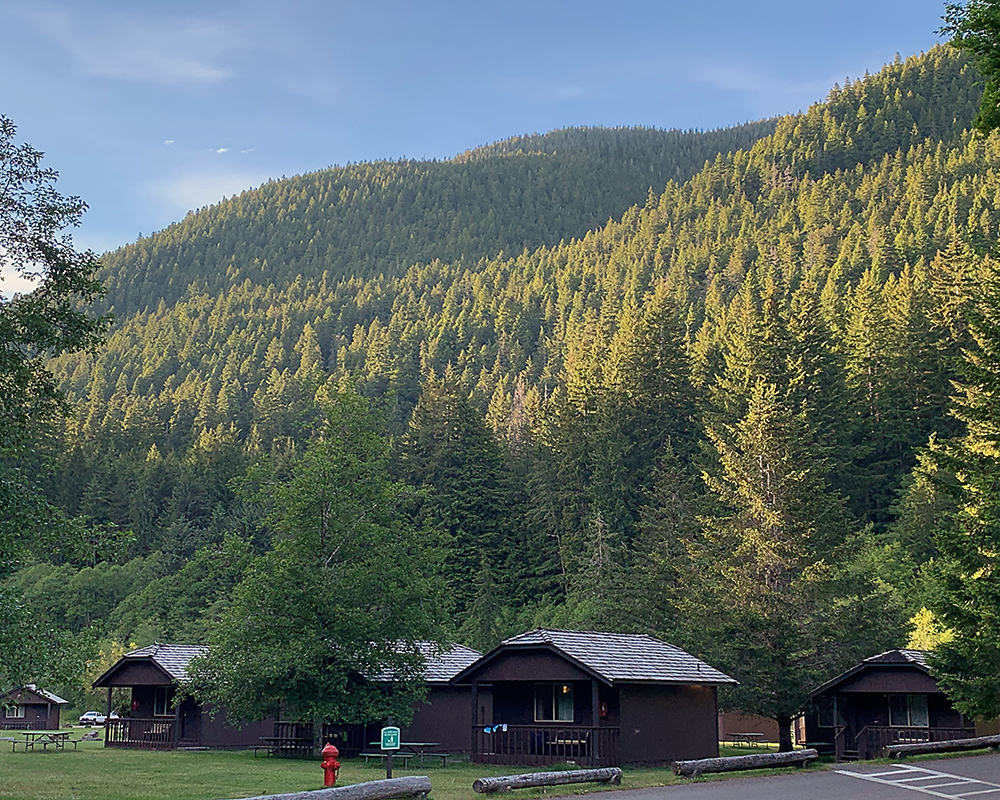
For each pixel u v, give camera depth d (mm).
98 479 96625
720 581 46406
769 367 70438
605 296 170500
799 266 142375
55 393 21828
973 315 29531
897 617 40156
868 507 66500
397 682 33375
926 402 69750
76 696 64562
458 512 72125
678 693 30906
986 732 32594
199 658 32594
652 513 60969
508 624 63500
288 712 33688
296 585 32094
